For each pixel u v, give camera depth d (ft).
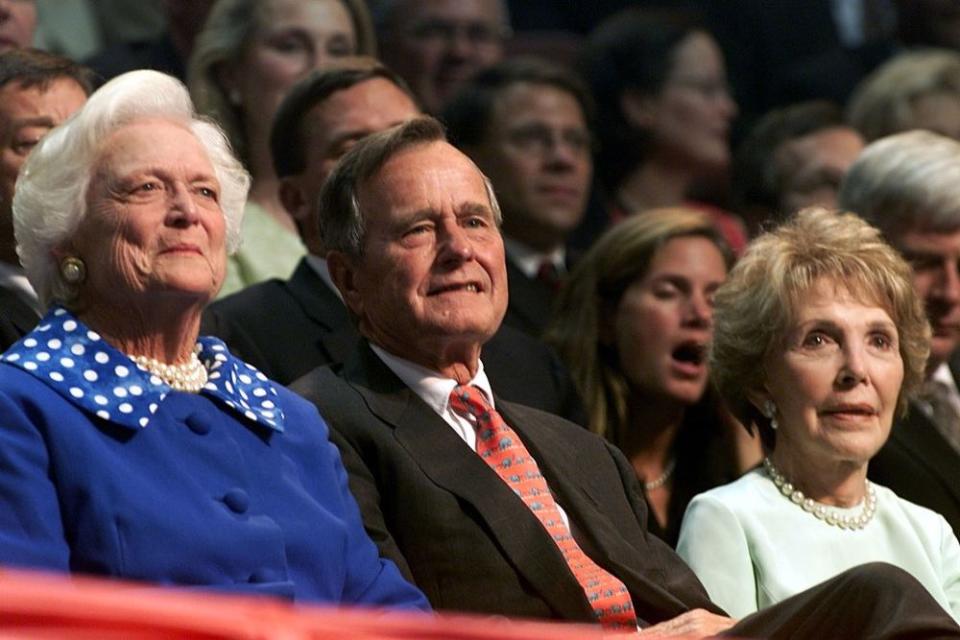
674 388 55.88
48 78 47.96
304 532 35.14
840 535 43.83
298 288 51.49
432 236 41.24
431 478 39.27
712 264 56.65
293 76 64.69
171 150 35.78
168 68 71.92
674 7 91.66
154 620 20.85
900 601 33.94
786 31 93.50
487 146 66.95
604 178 78.84
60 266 35.65
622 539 41.34
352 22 66.85
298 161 54.49
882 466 50.80
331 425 39.75
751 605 42.86
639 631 38.70
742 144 79.51
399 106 55.06
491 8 80.64
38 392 33.55
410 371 41.22
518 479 40.73
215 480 34.50
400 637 22.49
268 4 64.85
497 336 52.49
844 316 43.78
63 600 20.54
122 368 34.58
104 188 35.32
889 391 43.98
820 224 45.21
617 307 56.54
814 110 76.18
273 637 21.30
